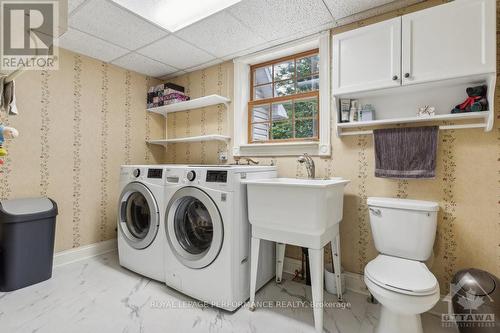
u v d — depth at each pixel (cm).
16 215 195
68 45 241
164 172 204
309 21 203
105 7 184
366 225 200
